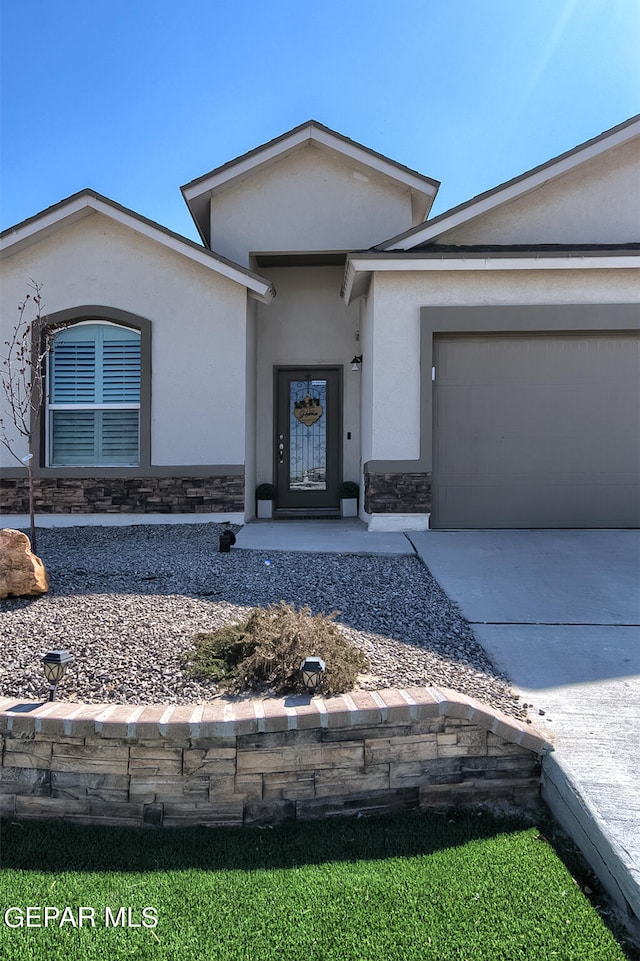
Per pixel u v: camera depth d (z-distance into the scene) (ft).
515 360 25.70
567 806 8.12
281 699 9.25
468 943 6.26
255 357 32.71
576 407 25.67
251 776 8.48
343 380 33.71
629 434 25.55
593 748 9.00
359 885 7.19
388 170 31.37
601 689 11.04
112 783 8.52
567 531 24.95
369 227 32.40
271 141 31.14
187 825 8.46
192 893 7.13
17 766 8.68
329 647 10.55
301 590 15.88
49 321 28.27
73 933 6.55
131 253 28.50
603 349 25.67
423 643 12.76
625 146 28.48
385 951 6.18
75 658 10.84
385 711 8.64
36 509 28.17
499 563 19.61
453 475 25.86
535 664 12.14
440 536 23.94
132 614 13.19
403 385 25.52
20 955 6.24
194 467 28.22
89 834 8.31
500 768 8.95
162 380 28.40
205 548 21.80
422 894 7.02
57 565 18.35
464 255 24.82
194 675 10.17
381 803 8.71
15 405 28.40
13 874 7.54
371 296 26.40
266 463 33.47
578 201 28.63
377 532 25.12
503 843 7.99
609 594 16.52
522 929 6.45
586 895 7.00
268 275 34.22
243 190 32.60
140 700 9.48
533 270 25.38
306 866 7.61
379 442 25.55
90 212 28.22
